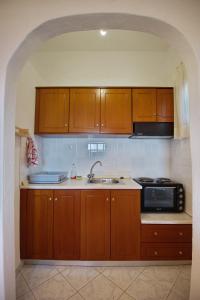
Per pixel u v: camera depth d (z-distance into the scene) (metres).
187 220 2.11
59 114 2.50
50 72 2.81
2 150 1.26
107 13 1.24
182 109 2.24
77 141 2.81
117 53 2.80
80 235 2.12
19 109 2.07
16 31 1.26
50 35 1.40
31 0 1.26
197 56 1.25
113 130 2.48
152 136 2.53
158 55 2.80
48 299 1.62
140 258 2.11
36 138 2.59
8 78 1.30
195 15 1.25
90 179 2.66
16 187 2.04
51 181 2.27
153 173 2.80
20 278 1.89
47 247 2.12
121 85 2.80
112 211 2.12
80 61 2.81
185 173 2.35
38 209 2.14
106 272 1.99
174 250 2.11
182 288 1.75
